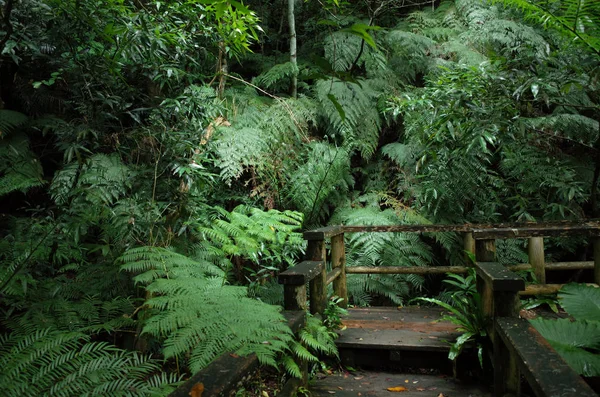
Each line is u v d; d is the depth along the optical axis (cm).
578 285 283
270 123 483
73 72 317
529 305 378
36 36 318
